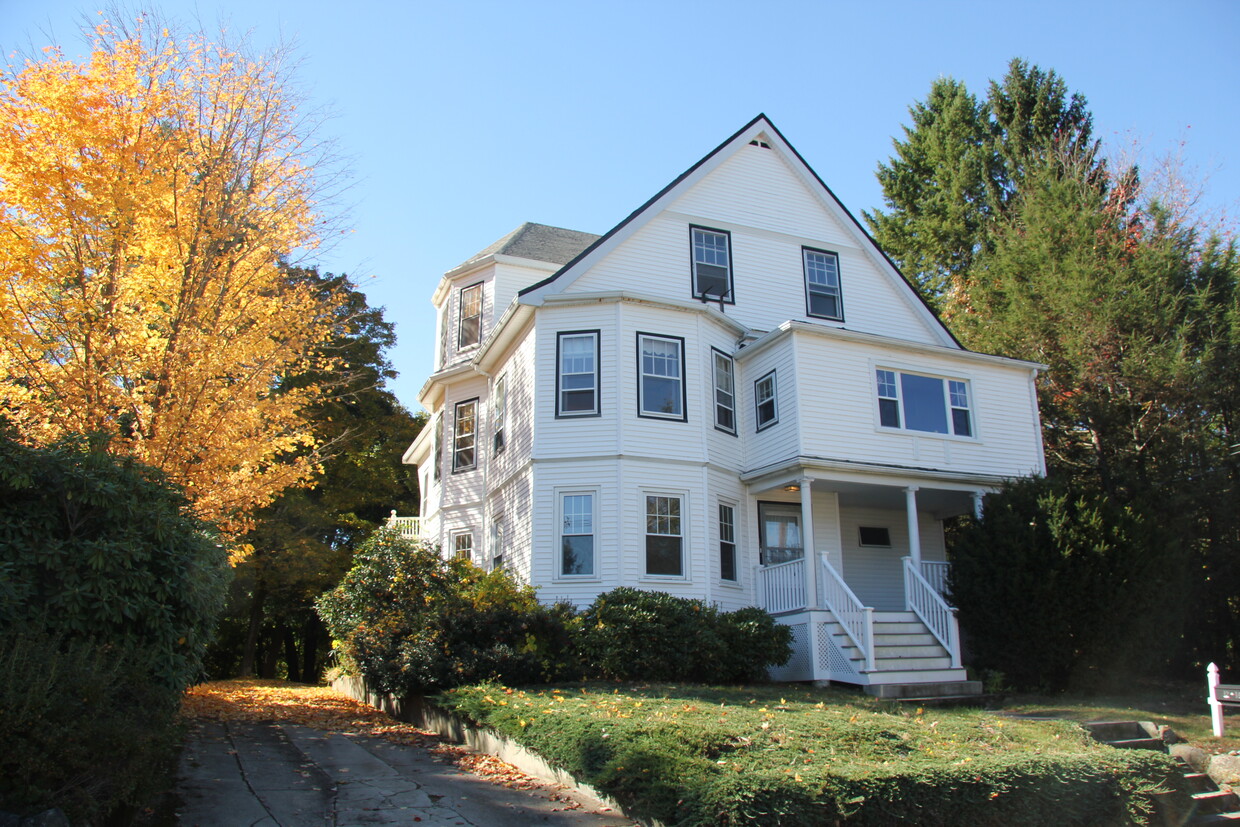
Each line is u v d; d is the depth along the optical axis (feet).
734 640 45.01
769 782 20.08
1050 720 34.27
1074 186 85.51
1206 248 74.49
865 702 38.73
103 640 22.38
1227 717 40.98
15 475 21.95
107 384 34.65
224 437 37.86
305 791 25.58
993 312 91.71
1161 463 66.39
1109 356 71.67
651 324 54.39
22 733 17.22
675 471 52.08
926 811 20.98
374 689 47.14
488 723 31.35
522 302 54.49
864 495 58.39
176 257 38.11
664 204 62.64
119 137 36.27
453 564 46.80
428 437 82.53
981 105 130.21
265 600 85.92
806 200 68.90
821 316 65.98
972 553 50.60
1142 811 24.20
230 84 40.32
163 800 23.47
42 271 33.83
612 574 49.08
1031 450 61.11
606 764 23.90
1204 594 60.54
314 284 44.42
